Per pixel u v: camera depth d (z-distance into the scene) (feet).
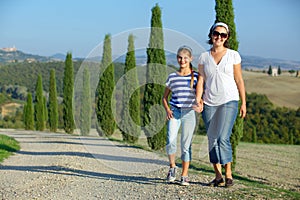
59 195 21.91
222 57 20.86
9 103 187.11
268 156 55.31
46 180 26.55
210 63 20.94
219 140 21.54
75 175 28.22
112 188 23.26
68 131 87.76
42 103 110.32
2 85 198.59
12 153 44.98
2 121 155.84
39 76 111.14
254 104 128.47
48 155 42.55
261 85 144.05
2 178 27.78
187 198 19.92
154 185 23.53
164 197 20.38
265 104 128.26
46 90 129.39
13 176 28.66
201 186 22.79
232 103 21.04
